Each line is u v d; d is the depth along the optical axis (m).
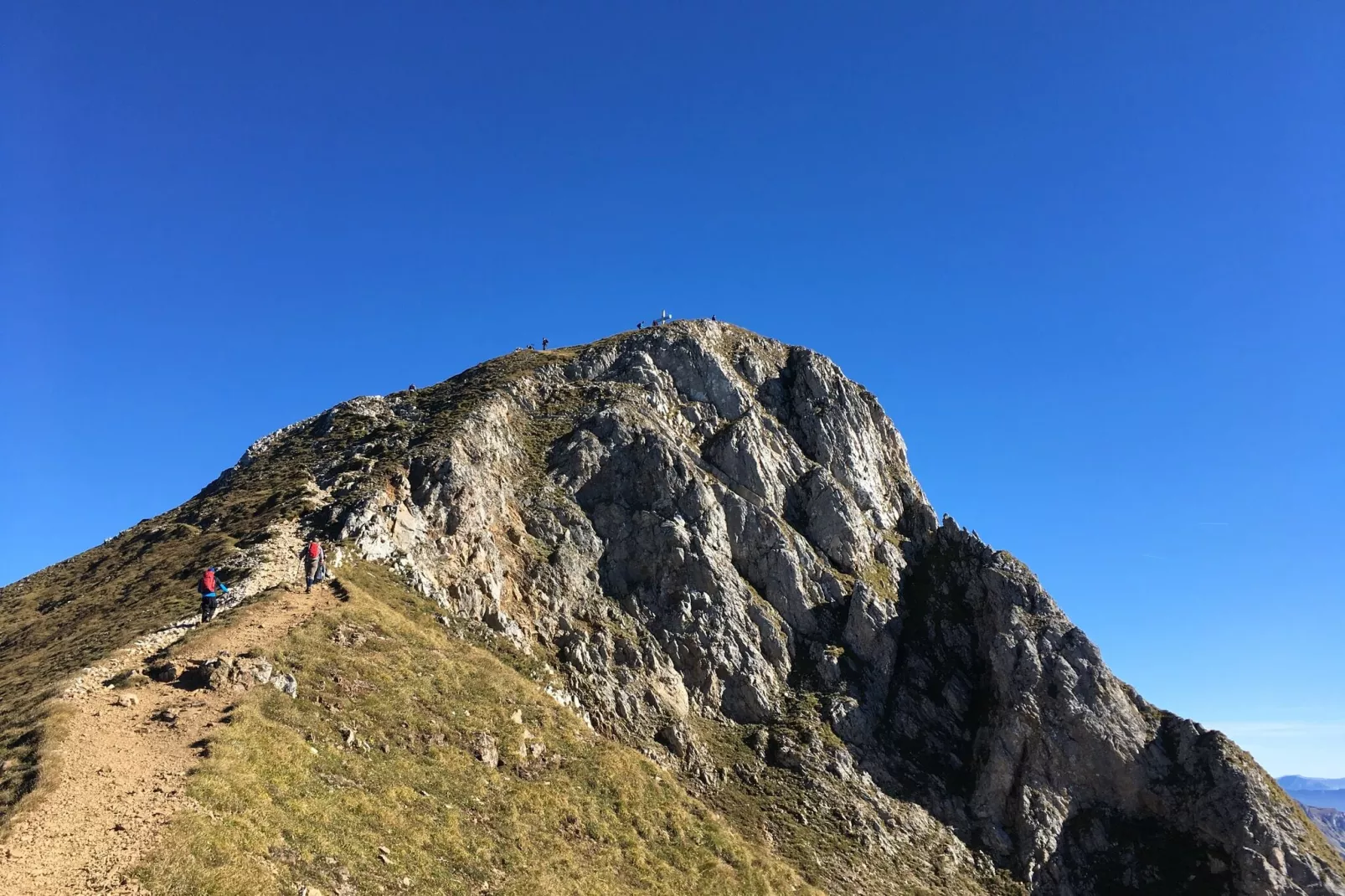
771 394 89.62
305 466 66.94
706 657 61.06
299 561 48.47
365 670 39.56
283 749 31.31
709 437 79.88
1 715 31.48
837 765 57.78
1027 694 64.44
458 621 51.19
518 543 61.81
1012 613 70.31
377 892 27.34
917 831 56.06
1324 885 55.41
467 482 60.94
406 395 83.62
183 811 25.53
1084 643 67.81
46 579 62.66
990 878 55.06
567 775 42.00
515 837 35.09
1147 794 61.09
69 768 26.47
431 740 37.94
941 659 69.88
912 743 63.25
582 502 68.12
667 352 87.19
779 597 68.50
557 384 81.62
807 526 76.19
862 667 66.62
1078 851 58.09
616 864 37.84
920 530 84.56
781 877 44.44
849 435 86.94
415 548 54.62
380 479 58.53
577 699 52.56
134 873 22.52
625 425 73.19
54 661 38.72
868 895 48.38
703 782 53.34
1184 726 64.88
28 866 21.86
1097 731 62.75
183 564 51.22
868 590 70.81
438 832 32.41
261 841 26.12
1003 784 60.53
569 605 60.03
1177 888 56.31
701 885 39.56
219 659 34.59
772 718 60.53
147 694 32.78
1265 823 58.00
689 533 66.88
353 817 30.25
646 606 63.28
